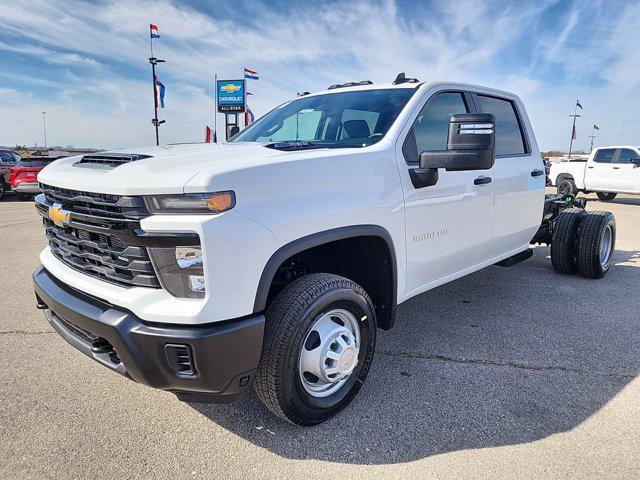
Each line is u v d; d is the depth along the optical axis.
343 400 2.67
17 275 5.65
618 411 2.73
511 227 4.25
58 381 3.05
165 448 2.39
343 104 3.47
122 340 2.05
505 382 3.07
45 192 2.73
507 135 4.27
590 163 16.31
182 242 1.98
